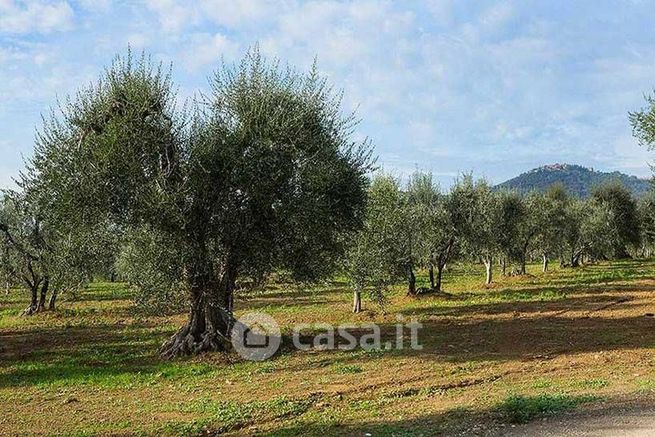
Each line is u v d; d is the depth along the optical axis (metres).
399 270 29.33
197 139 16.91
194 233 16.98
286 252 18.25
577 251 65.88
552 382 12.85
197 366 16.62
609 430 8.45
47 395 13.84
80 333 24.81
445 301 32.25
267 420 10.76
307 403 11.87
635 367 14.25
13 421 11.48
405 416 10.45
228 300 18.52
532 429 8.81
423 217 35.03
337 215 18.94
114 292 48.44
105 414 11.83
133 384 14.70
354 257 25.55
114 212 16.48
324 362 16.56
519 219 44.38
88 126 16.83
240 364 16.80
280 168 16.95
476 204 37.31
